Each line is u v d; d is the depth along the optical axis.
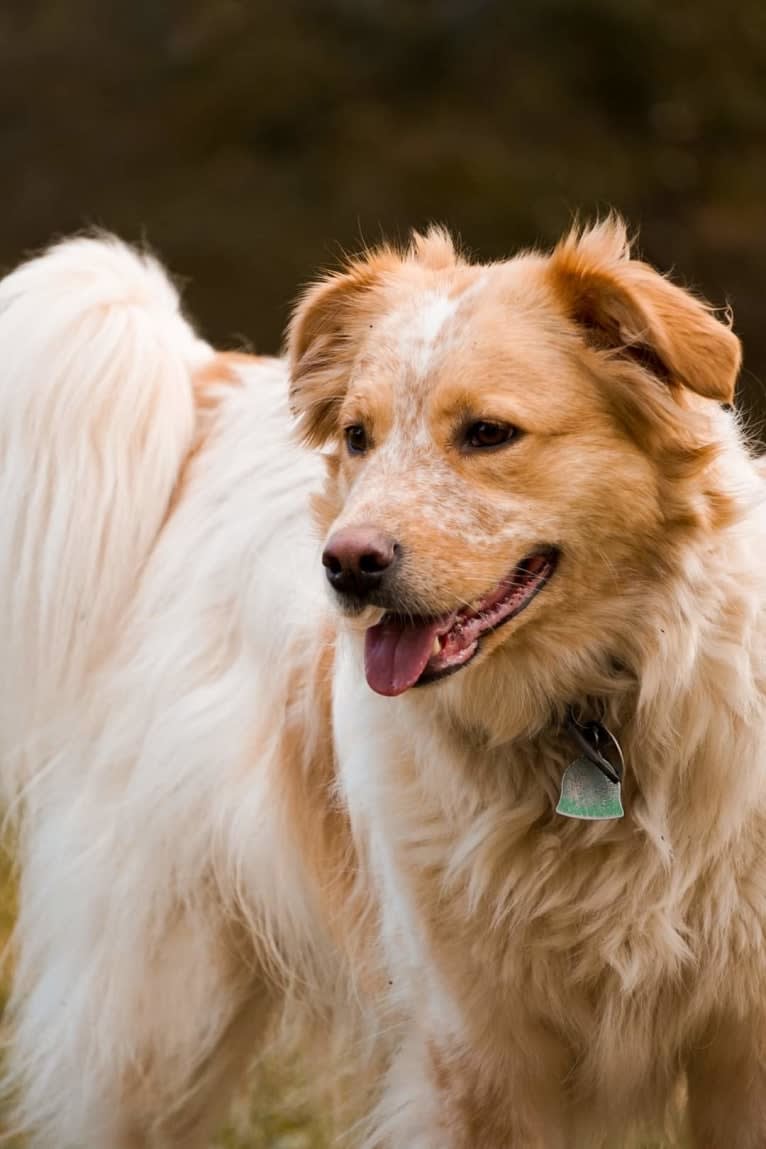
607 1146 8.27
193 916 9.02
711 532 6.96
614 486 6.98
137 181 27.14
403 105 27.39
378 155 26.47
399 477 6.93
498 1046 7.56
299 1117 10.47
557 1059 7.63
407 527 6.75
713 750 6.98
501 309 7.18
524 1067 7.58
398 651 6.85
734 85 27.16
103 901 9.19
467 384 6.95
